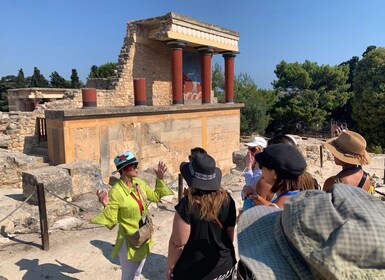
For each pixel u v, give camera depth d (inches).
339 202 48.6
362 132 1501.0
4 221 224.4
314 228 46.9
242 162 419.8
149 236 144.9
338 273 41.6
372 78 1434.5
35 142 478.3
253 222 63.4
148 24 635.5
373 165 708.7
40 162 373.7
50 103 547.8
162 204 290.8
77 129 365.4
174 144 503.5
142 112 442.0
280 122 1696.6
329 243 44.2
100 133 390.0
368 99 1422.2
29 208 249.1
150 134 461.1
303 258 49.4
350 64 2080.5
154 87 691.4
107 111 393.1
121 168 142.9
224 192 98.9
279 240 54.2
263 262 52.1
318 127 1651.1
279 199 89.5
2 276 168.6
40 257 189.5
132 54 641.6
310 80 1648.6
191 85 706.2
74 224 237.6
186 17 559.8
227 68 665.0
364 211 45.3
